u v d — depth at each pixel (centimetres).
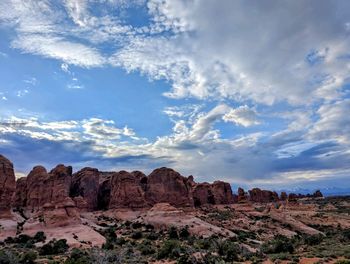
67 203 8256
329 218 12262
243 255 5722
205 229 8262
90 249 6172
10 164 8644
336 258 5294
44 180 10706
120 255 5147
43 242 6750
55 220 7738
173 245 5838
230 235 8394
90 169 12656
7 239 6888
